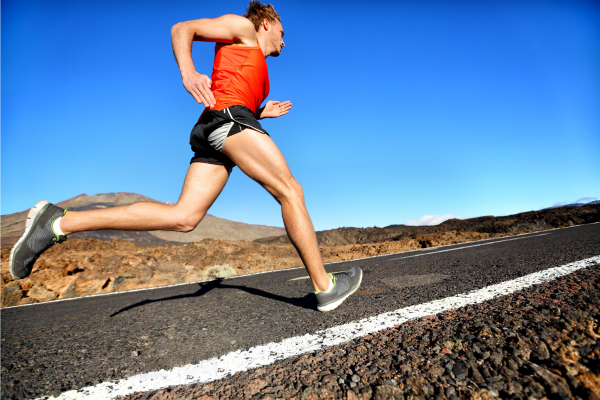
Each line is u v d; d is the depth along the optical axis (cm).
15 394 110
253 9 186
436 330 126
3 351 158
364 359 111
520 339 106
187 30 157
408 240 1113
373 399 89
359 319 165
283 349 134
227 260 845
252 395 96
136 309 262
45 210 163
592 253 285
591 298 136
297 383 100
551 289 163
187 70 150
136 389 110
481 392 86
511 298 158
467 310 149
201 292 339
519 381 88
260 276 493
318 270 185
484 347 106
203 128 166
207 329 178
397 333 131
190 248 893
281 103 229
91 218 168
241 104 164
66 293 539
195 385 108
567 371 89
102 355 147
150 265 700
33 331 205
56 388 114
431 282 250
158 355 144
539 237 596
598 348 98
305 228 174
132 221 169
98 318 237
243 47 170
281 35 194
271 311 209
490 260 337
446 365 100
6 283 512
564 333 109
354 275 209
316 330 155
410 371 99
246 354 133
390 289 241
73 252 770
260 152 161
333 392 94
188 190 176
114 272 627
